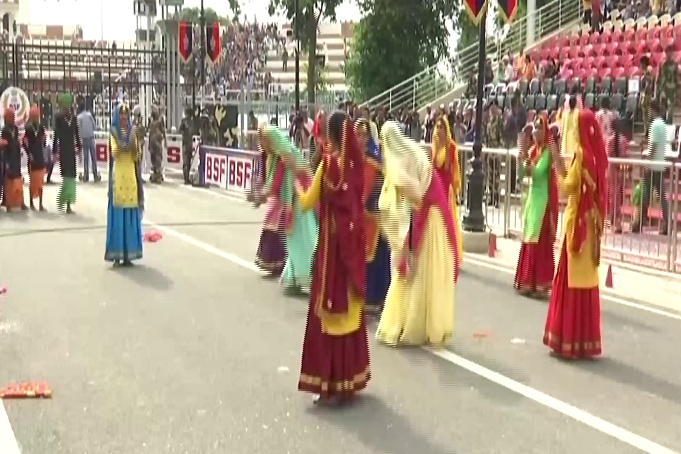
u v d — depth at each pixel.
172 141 26.94
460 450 5.46
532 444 5.57
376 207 8.27
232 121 26.41
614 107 19.09
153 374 6.93
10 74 30.86
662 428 5.89
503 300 9.97
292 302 9.60
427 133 21.19
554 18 30.38
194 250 13.02
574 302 7.49
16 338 7.91
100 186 22.92
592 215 7.39
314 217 10.03
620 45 22.62
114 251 11.55
